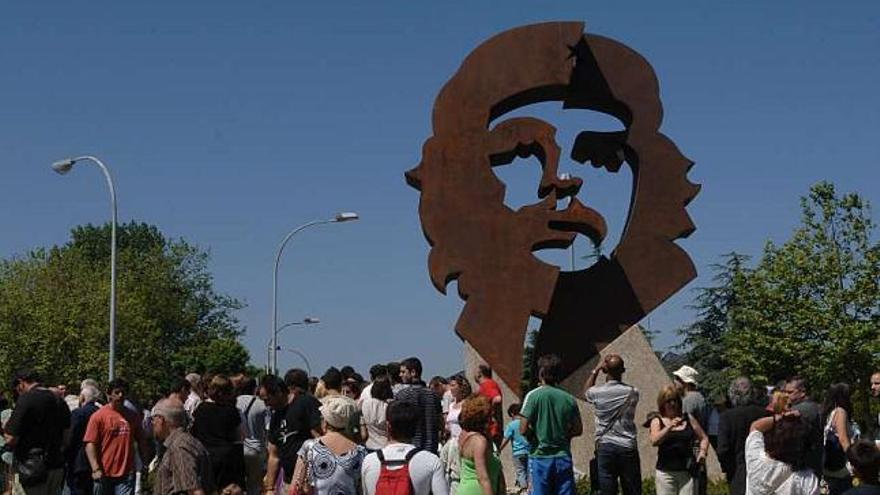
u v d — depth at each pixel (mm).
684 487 12406
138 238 98312
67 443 14367
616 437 12508
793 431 9039
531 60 16812
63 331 62656
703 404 13625
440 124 16656
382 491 8070
